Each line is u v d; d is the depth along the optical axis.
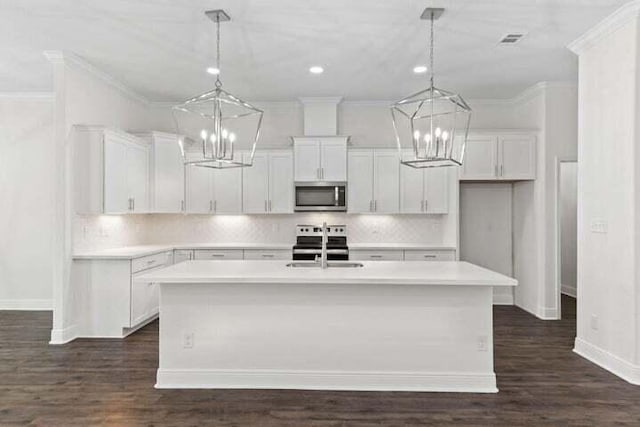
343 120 6.65
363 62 4.92
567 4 3.53
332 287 3.50
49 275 6.09
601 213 3.92
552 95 5.58
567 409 3.09
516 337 4.81
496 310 6.11
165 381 3.52
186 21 3.88
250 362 3.52
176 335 3.53
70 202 4.72
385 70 5.18
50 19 3.84
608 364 3.83
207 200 6.41
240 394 3.36
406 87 5.86
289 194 6.38
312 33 4.14
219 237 6.80
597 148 3.99
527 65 4.98
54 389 3.43
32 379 3.62
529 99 5.98
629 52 3.57
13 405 3.15
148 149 5.92
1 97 6.05
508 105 6.47
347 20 3.86
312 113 6.41
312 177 6.29
